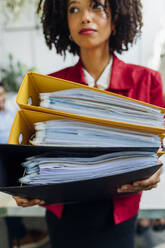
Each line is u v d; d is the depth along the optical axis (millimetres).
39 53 2191
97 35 548
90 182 390
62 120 407
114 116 415
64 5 602
